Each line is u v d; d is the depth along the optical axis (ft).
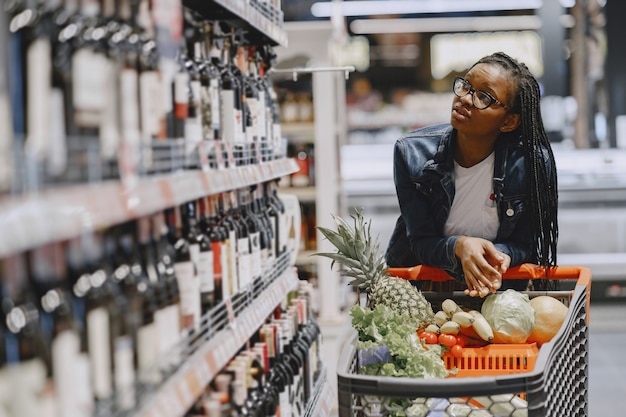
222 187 7.02
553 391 7.36
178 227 6.63
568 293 9.37
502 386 6.49
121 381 5.01
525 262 10.35
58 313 4.60
